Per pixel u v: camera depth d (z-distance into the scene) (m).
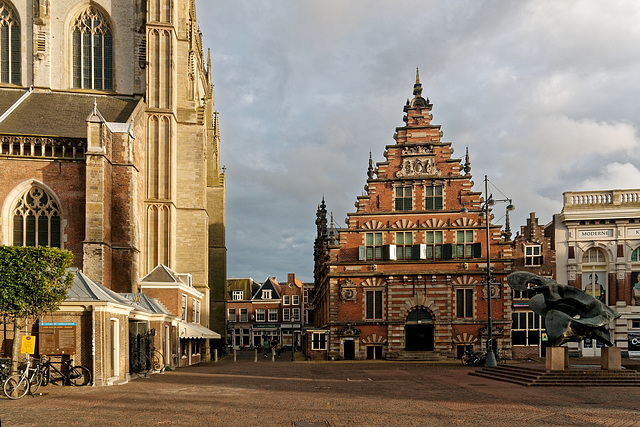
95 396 20.64
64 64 50.38
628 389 24.28
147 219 47.09
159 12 49.50
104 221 38.41
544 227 54.44
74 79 50.84
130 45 51.16
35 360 23.67
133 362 30.94
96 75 51.09
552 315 28.83
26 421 15.32
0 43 50.31
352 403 19.06
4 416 16.14
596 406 18.83
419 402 19.48
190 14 55.44
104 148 38.53
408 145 52.56
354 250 51.59
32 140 39.38
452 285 50.19
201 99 66.50
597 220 51.38
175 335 39.59
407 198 52.03
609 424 15.37
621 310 50.38
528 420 15.93
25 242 39.25
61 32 50.38
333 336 50.38
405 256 51.28
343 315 50.59
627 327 50.28
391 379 28.88
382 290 50.72
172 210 47.72
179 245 50.69
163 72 49.09
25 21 50.16
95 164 38.16
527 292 51.09
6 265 22.03
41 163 39.34
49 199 39.62
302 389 23.52
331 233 54.03
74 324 24.38
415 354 49.19
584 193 52.19
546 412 17.39
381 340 50.06
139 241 45.06
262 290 105.81
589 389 24.27
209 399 19.95
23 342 21.39
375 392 22.47
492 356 35.69
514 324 50.78
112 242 40.00
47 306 22.69
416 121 53.25
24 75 49.88
